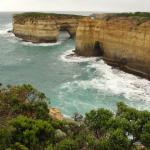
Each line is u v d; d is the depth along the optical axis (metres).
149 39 48.22
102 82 47.53
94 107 36.00
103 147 14.65
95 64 60.75
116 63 58.41
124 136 15.41
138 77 50.25
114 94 41.19
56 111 25.11
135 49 52.00
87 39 66.75
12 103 21.16
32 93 22.42
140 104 37.25
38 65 62.09
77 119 20.19
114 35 58.28
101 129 16.80
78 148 15.29
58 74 53.69
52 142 16.62
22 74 54.31
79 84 46.53
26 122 17.30
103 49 63.38
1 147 15.49
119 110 18.88
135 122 16.61
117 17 61.31
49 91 42.97
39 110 20.52
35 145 16.00
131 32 52.91
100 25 63.53
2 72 55.88
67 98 39.47
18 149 15.37
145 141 15.53
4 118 19.72
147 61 49.09
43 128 17.02
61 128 18.31
